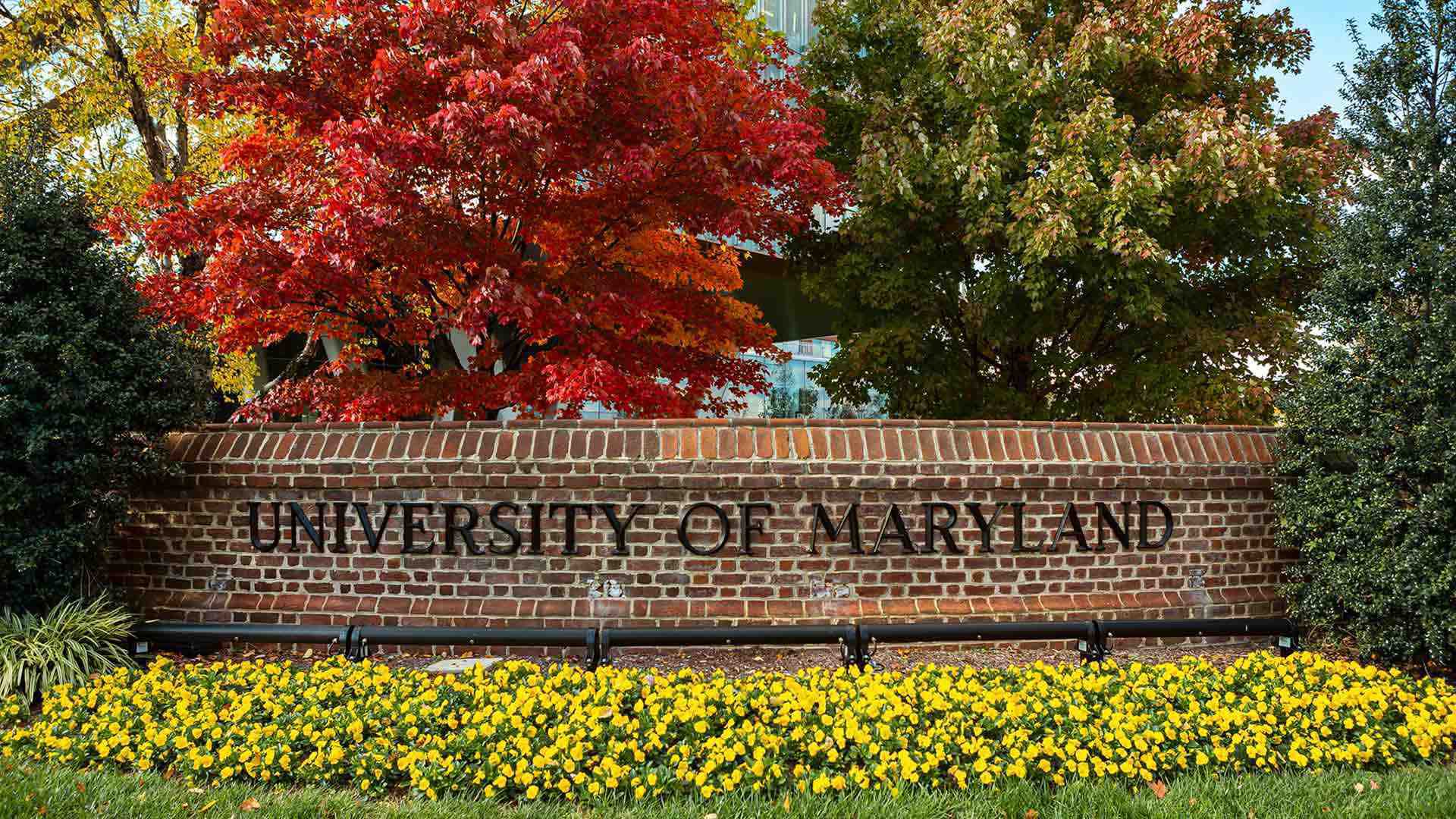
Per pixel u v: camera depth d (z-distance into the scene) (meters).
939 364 11.42
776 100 8.15
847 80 11.84
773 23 16.75
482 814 3.41
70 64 11.02
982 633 5.41
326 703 4.44
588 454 5.93
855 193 10.30
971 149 9.55
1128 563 6.18
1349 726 4.11
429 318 8.73
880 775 3.64
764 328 9.75
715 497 5.95
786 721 4.10
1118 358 11.13
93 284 5.50
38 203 5.38
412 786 3.67
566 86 7.17
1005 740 3.89
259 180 8.13
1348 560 5.55
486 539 5.97
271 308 7.92
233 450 6.08
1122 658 5.89
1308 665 5.01
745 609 5.89
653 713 4.18
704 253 10.36
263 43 7.43
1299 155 9.89
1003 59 9.48
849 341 12.03
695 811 3.42
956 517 6.02
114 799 3.48
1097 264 9.59
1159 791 3.65
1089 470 6.10
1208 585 6.28
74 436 5.35
